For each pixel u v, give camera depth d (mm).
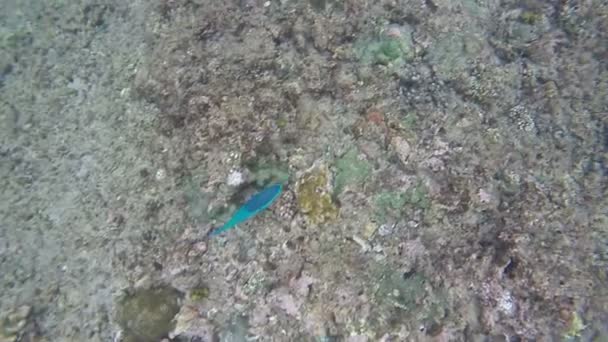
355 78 1158
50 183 1214
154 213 1145
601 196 1117
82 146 1233
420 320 1025
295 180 1093
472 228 1075
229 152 1126
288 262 1063
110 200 1177
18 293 1127
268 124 1125
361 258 1060
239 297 1062
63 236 1168
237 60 1188
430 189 1095
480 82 1208
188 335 1047
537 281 1027
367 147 1110
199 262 1089
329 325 1034
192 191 1138
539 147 1155
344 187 1087
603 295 1038
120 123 1229
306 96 1134
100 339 1072
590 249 1071
